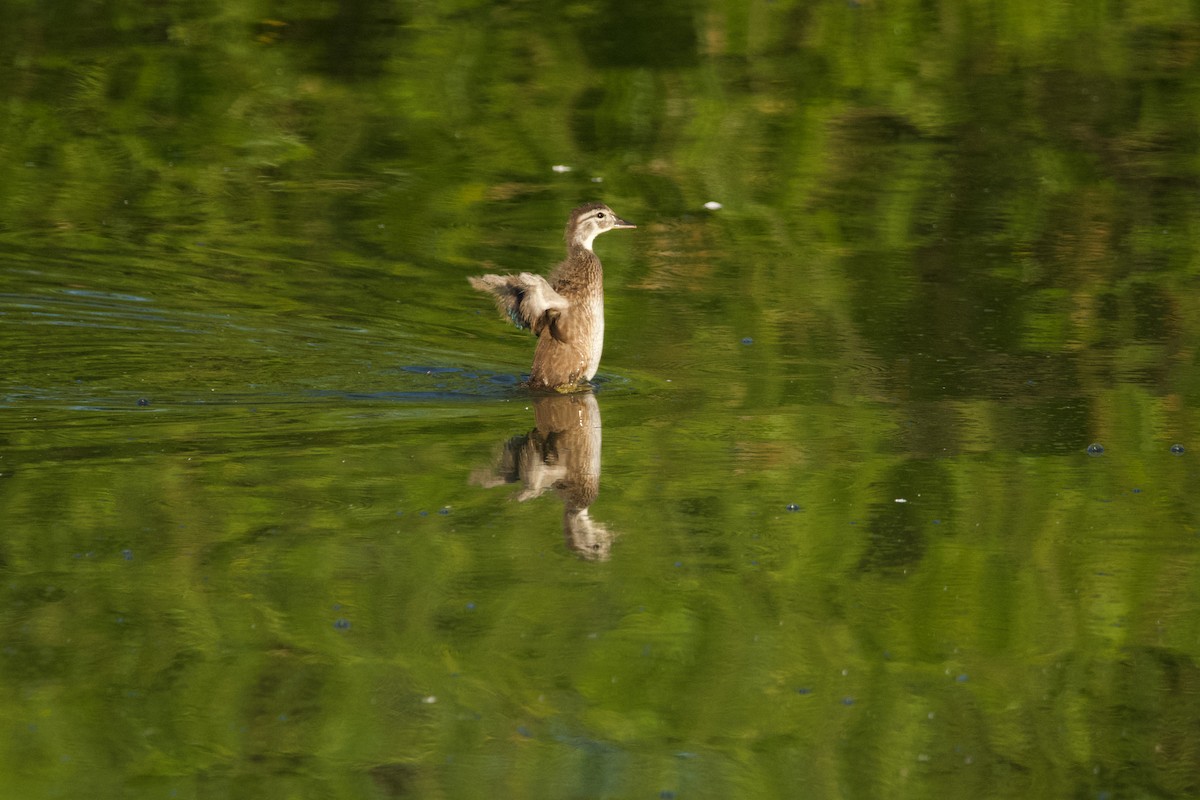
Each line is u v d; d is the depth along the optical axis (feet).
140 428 98.73
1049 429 101.04
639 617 73.72
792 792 61.46
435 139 178.19
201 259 142.10
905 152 176.24
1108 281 139.13
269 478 89.81
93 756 62.34
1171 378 112.88
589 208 114.21
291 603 74.49
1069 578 78.69
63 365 112.27
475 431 99.91
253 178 166.71
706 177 168.86
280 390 107.96
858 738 65.36
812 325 126.62
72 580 75.82
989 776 63.05
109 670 68.28
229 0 213.66
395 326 124.88
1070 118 186.60
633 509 86.43
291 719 65.26
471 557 79.66
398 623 72.74
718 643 72.02
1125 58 204.44
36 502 85.10
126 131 178.50
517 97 189.16
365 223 153.79
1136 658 72.08
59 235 147.74
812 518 85.35
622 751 63.72
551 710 66.64
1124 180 169.27
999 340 123.13
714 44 203.82
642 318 127.95
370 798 60.08
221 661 69.21
